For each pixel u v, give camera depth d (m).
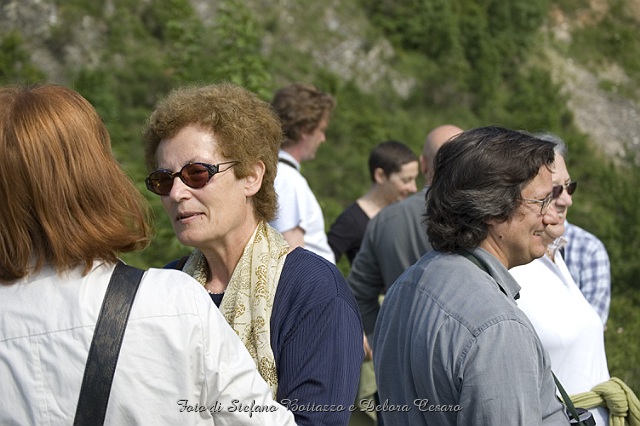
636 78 20.03
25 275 1.56
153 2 15.06
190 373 1.53
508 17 19.47
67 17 14.12
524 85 18.28
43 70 13.45
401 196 5.12
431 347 2.07
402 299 2.28
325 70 16.28
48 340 1.50
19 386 1.49
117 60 13.92
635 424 2.51
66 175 1.55
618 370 5.52
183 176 2.06
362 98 16.12
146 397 1.50
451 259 2.20
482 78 17.97
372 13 18.38
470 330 2.01
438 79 17.42
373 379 4.04
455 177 2.19
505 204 2.13
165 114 2.12
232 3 8.60
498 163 2.14
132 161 10.18
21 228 1.55
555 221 2.20
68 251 1.54
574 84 19.31
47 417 1.48
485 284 2.10
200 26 9.59
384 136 15.08
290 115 4.24
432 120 16.67
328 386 1.94
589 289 3.73
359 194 13.27
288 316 2.02
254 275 2.06
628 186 12.45
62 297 1.54
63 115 1.58
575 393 2.55
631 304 8.86
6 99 1.59
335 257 5.02
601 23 21.03
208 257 2.20
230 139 2.08
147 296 1.55
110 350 1.50
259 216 2.21
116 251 1.62
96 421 1.48
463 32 18.75
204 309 1.58
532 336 2.03
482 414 1.95
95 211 1.58
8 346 1.51
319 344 1.97
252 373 1.62
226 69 7.82
